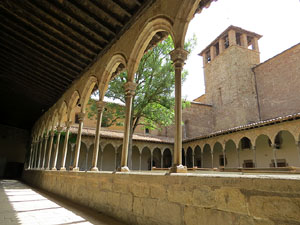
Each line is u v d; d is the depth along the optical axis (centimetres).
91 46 767
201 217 277
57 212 519
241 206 233
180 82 426
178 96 417
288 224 193
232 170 891
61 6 601
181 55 438
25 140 2381
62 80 1061
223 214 251
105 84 747
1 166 2175
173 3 472
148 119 1658
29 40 778
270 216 207
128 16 616
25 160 2222
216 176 266
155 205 360
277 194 204
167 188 340
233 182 246
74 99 1029
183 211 305
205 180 279
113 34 686
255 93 2366
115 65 719
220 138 1820
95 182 580
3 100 1559
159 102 1539
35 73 1055
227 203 248
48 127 1405
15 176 2216
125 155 543
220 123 2683
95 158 693
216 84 2827
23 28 720
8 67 1046
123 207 443
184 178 312
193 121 2755
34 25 691
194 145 2116
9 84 1252
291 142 1559
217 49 3095
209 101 2952
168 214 330
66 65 918
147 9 557
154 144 2300
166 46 1485
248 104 2338
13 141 2297
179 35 445
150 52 1452
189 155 2542
